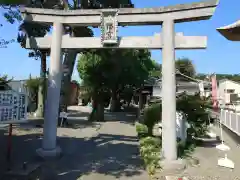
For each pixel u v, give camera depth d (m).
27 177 7.26
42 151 9.38
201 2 8.80
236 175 7.76
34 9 9.91
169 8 9.13
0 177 7.09
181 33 9.18
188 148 11.08
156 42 9.35
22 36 18.89
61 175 7.71
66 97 18.94
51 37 10.02
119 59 23.62
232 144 12.55
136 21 9.44
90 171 8.20
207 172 8.08
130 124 21.27
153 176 7.68
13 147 10.61
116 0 18.17
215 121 18.78
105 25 9.51
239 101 22.58
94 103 23.55
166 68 8.99
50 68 9.85
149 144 10.88
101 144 12.54
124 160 9.63
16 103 7.50
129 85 29.75
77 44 9.88
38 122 19.00
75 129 17.11
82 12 9.84
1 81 11.53
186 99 12.40
